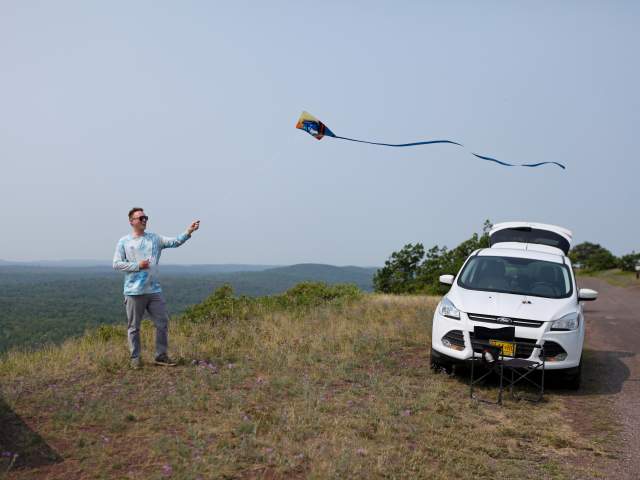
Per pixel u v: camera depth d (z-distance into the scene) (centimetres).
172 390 622
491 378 778
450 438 517
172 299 12544
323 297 1791
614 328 1374
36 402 566
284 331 1023
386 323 1175
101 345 870
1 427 493
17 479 397
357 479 414
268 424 519
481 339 704
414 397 650
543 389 725
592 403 680
